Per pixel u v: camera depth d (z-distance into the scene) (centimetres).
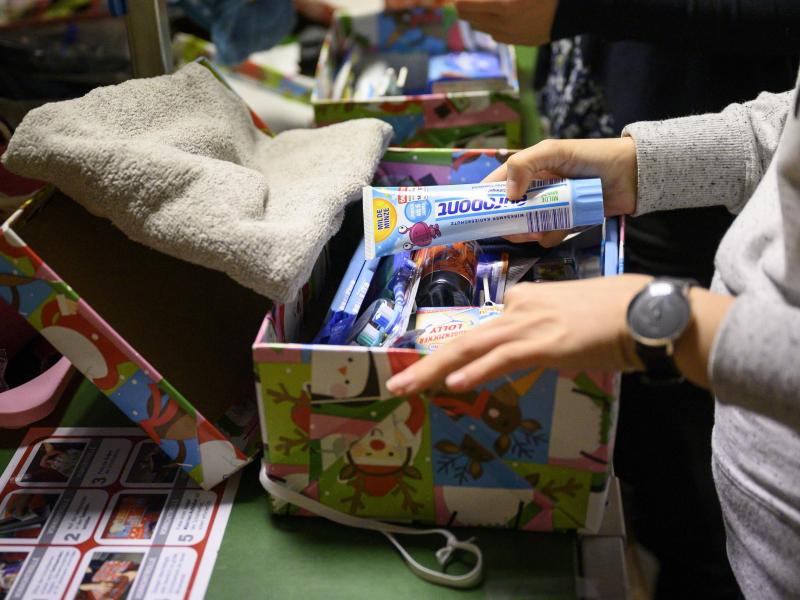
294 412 58
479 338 49
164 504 66
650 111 92
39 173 61
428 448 59
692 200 70
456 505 62
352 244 82
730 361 42
